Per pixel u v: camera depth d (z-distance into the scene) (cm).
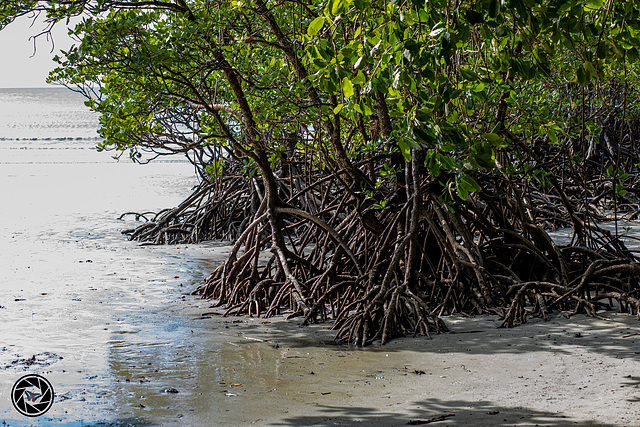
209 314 953
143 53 845
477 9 456
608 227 1582
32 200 2280
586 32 496
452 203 960
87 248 1495
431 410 577
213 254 1440
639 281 921
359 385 652
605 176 1759
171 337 837
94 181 2831
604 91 1269
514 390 621
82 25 861
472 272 936
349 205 1045
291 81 911
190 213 1694
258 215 1095
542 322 866
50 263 1320
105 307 985
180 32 873
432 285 942
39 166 3441
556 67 947
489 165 513
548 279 980
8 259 1354
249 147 1103
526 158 1031
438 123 508
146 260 1367
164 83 955
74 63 856
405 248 927
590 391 610
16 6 791
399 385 648
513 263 1004
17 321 900
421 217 948
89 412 586
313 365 721
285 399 616
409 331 846
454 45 467
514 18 503
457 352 755
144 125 1108
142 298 1045
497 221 1045
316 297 955
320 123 927
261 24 999
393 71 528
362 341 799
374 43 514
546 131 930
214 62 896
